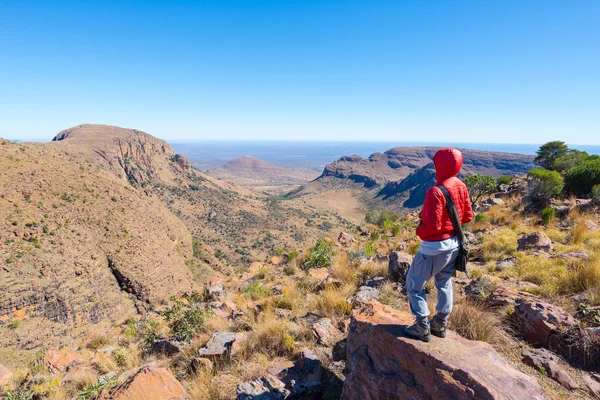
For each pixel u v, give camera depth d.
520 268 6.61
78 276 52.91
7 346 40.47
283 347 5.11
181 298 10.92
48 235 52.69
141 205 80.88
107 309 54.72
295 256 13.11
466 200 2.89
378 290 6.80
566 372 3.51
